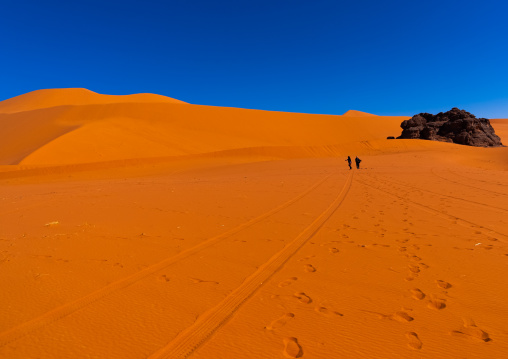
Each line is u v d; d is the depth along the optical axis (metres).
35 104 90.31
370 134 87.94
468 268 4.49
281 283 4.16
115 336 2.97
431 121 72.31
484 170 23.50
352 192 12.80
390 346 2.77
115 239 6.32
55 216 8.81
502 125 122.06
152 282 4.22
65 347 2.80
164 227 7.33
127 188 16.56
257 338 2.91
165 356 2.66
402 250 5.38
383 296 3.74
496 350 2.67
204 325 3.15
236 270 4.64
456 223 7.08
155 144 46.16
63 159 34.88
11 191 17.86
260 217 8.30
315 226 7.24
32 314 3.38
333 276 4.36
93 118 61.84
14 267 4.75
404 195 11.53
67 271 4.61
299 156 47.38
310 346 2.79
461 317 3.22
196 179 22.91
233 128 71.31
